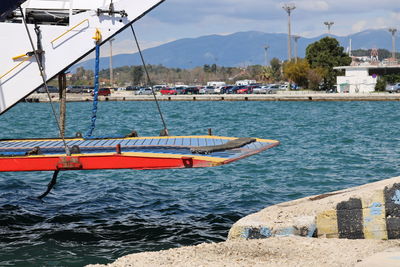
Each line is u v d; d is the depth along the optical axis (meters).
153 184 18.56
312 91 114.50
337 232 9.39
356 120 49.94
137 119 60.34
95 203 15.81
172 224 13.39
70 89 133.62
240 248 8.91
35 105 101.50
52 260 10.73
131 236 12.42
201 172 20.61
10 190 17.86
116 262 8.58
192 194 16.89
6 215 14.48
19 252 11.25
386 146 27.95
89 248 11.51
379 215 9.30
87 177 19.97
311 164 21.92
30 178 19.91
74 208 15.27
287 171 20.44
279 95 104.31
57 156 12.08
